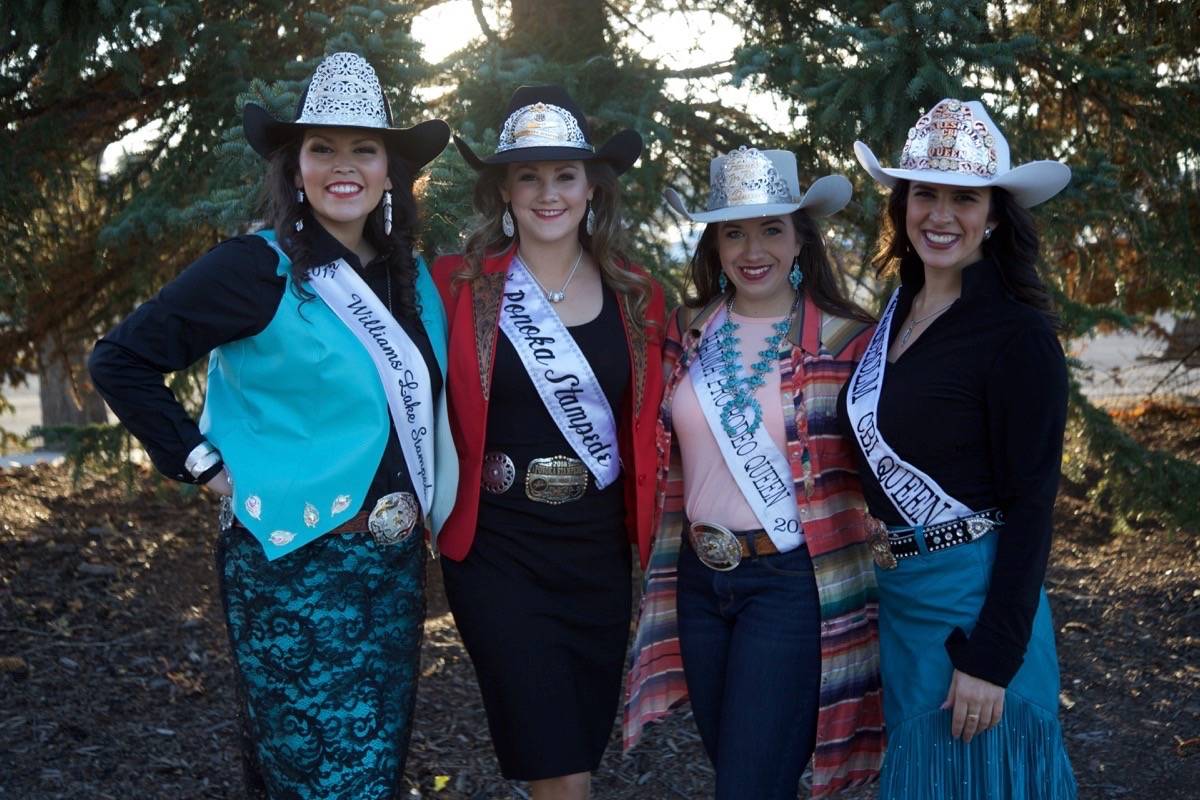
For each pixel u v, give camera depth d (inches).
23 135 178.1
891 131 143.6
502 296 104.0
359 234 97.5
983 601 85.1
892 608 90.5
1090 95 185.3
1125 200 178.2
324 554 90.0
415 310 98.0
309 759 90.5
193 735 139.7
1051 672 86.6
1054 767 84.8
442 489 99.3
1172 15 181.2
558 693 103.7
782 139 184.4
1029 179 86.0
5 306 196.2
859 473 92.4
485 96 163.3
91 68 161.2
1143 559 217.0
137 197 173.6
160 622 175.2
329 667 90.0
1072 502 253.9
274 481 89.1
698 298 109.3
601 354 104.1
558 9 186.4
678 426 103.7
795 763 97.3
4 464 327.6
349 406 90.5
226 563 92.2
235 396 92.6
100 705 145.6
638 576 200.7
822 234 106.3
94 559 201.9
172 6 148.9
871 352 92.7
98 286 211.9
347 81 92.9
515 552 102.7
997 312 85.7
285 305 90.0
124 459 216.2
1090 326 183.3
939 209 88.1
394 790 93.8
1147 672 164.4
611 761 139.9
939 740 86.4
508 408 103.1
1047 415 82.3
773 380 100.1
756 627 97.7
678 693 108.6
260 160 136.9
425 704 150.6
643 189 174.9
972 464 86.1
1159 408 338.0
